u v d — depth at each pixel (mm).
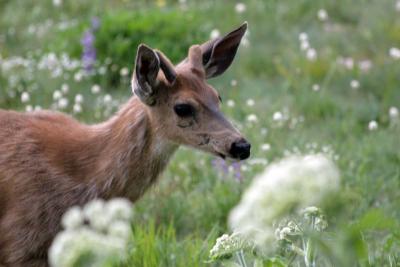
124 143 9016
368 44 19703
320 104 16188
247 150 8727
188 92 8922
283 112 15742
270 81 17797
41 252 8930
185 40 17000
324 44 19562
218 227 11039
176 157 13219
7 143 9047
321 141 14312
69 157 9055
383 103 16672
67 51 17172
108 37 16719
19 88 15281
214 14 20250
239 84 17344
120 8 20062
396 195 12391
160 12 17812
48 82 15594
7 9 20609
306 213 6594
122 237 5785
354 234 5793
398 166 13500
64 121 9555
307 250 6586
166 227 11438
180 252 10070
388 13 21484
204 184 12555
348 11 21375
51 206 8844
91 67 16109
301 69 17969
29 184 8828
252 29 19859
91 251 5664
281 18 20797
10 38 18797
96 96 15555
